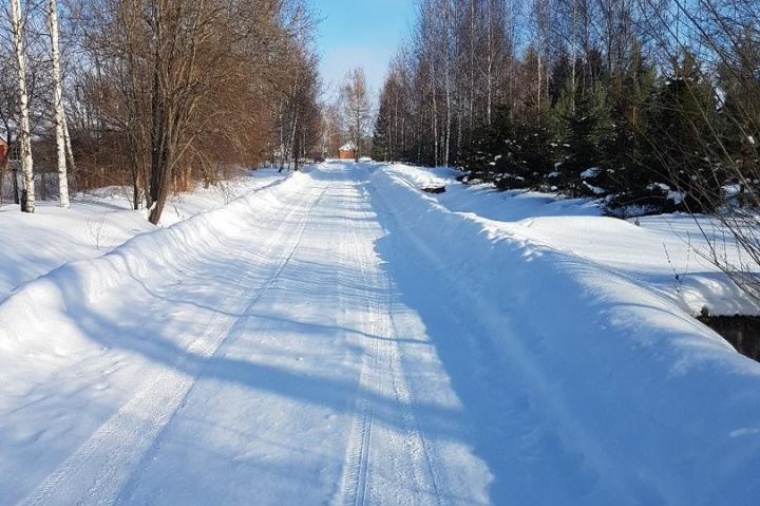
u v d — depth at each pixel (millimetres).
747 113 3953
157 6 12797
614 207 14055
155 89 13531
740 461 2678
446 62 34250
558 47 28875
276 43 14445
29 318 5418
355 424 4184
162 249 9023
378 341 5918
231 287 8125
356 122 79312
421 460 3719
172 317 6598
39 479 3461
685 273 7141
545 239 9875
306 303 7297
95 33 13516
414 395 4656
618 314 4512
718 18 3955
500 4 32750
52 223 10648
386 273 9094
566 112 20906
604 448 3473
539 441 3871
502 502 3275
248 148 19844
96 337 5797
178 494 3336
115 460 3682
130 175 18016
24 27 11695
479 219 10109
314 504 3258
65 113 18203
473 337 5902
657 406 3383
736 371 3242
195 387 4785
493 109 29984
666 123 7543
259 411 4375
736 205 4574
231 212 14164
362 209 19078
